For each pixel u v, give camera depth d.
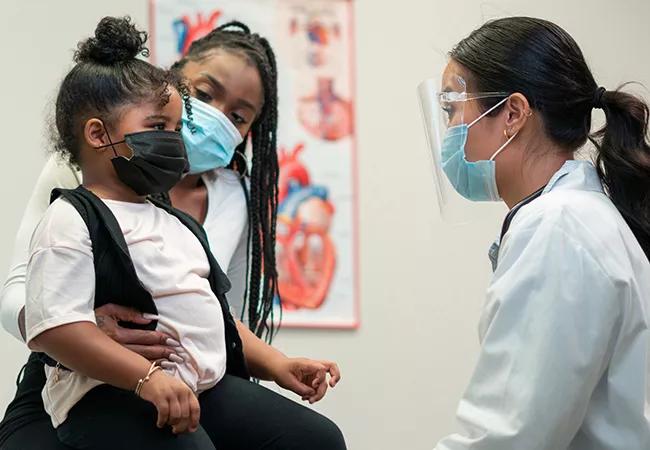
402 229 2.84
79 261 1.29
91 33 2.70
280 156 2.81
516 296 1.38
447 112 1.62
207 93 1.90
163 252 1.40
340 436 1.49
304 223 2.80
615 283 1.35
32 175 2.62
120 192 1.42
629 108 1.50
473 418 1.40
